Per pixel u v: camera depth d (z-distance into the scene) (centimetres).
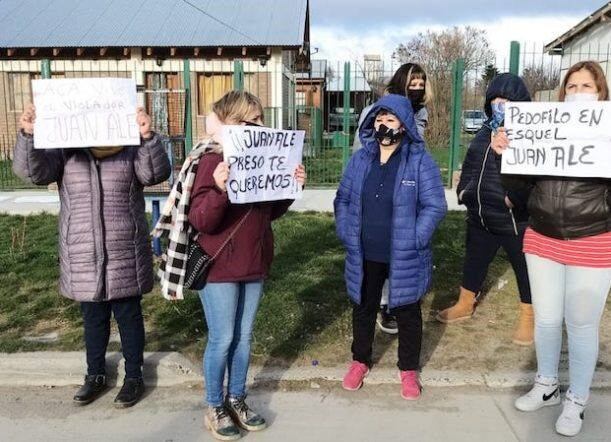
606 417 351
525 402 358
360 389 385
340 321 478
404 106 351
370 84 1231
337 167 1408
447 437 332
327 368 405
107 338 375
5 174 1415
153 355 407
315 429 340
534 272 344
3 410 362
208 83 1848
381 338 456
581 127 308
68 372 397
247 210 318
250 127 304
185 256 314
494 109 422
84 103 325
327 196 1102
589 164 308
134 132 331
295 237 735
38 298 525
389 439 330
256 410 360
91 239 345
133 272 357
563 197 318
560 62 1945
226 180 296
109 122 328
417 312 374
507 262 633
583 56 1731
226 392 366
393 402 369
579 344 330
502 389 386
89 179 344
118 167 348
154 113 1385
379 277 376
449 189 1154
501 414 355
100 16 1948
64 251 351
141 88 1390
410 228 360
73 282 349
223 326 323
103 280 348
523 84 417
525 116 322
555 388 360
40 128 323
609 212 315
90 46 1786
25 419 352
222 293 319
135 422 349
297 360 417
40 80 323
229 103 317
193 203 308
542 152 319
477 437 331
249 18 1917
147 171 348
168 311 495
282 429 340
